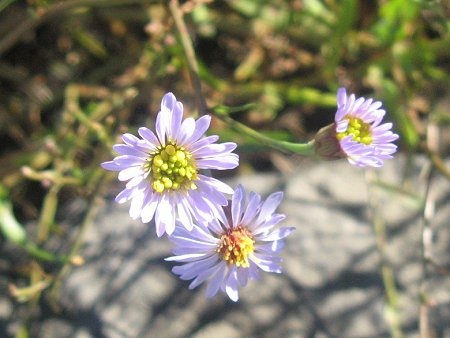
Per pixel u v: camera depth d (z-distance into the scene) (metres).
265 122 0.17
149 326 0.13
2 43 0.14
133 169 0.10
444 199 0.15
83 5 0.13
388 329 0.14
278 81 0.18
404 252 0.14
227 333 0.13
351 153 0.10
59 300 0.14
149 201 0.10
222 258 0.10
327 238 0.14
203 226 0.10
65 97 0.17
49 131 0.16
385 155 0.10
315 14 0.17
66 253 0.14
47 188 0.16
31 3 0.16
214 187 0.10
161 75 0.16
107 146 0.14
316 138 0.10
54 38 0.18
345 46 0.17
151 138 0.10
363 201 0.15
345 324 0.14
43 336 0.13
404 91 0.16
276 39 0.17
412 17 0.16
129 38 0.18
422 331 0.13
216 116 0.12
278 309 0.14
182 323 0.13
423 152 0.16
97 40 0.18
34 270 0.14
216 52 0.18
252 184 0.15
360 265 0.14
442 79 0.17
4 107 0.17
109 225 0.14
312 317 0.14
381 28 0.16
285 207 0.15
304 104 0.17
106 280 0.14
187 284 0.14
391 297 0.14
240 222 0.10
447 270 0.13
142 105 0.17
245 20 0.17
